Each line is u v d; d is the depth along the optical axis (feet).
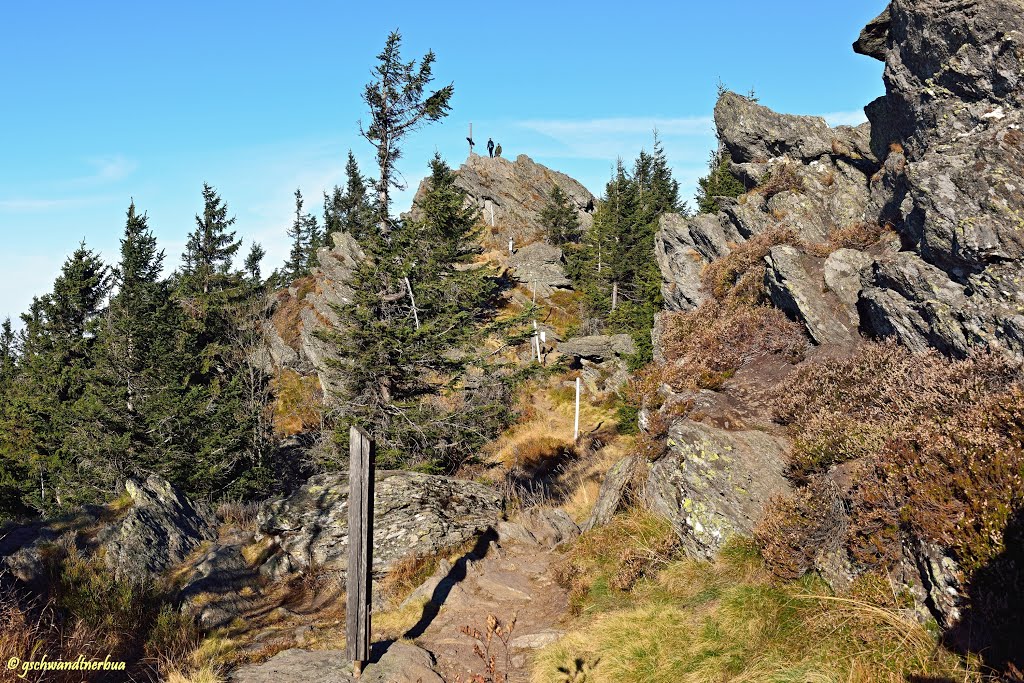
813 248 55.16
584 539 36.22
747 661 20.95
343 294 148.66
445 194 133.08
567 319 154.10
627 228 165.78
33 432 104.37
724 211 77.15
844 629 20.81
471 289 112.27
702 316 66.03
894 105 52.70
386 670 23.65
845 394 35.09
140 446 93.71
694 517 30.42
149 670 25.66
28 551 30.94
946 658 17.95
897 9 47.98
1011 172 34.50
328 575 37.06
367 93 84.12
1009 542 17.69
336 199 263.90
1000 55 39.27
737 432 35.29
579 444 72.69
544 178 223.71
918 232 41.57
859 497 24.00
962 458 21.08
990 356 28.84
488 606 31.27
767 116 78.59
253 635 30.22
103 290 135.64
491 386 80.33
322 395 127.54
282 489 96.99
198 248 186.60
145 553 35.32
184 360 125.49
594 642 24.71
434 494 42.14
